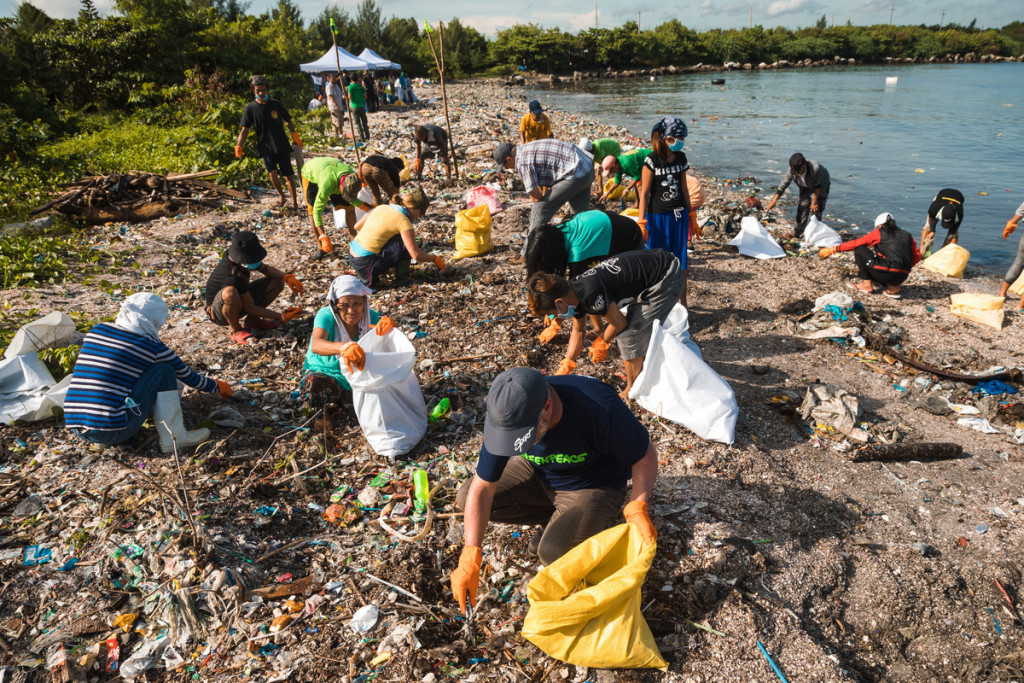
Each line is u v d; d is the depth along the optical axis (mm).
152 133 15625
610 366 5195
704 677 2625
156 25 21312
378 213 6477
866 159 15812
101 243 8273
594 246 5098
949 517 3631
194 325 5867
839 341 5727
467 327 5789
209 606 2955
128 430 3881
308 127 17297
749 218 8391
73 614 2988
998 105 26953
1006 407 4734
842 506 3654
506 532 3393
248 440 4176
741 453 4094
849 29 79125
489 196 9273
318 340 4223
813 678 2637
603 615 2604
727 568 3152
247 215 9656
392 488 3775
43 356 4547
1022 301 6535
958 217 7816
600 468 2949
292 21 42844
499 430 2494
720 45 69312
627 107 28859
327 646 2801
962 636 3039
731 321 6141
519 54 56719
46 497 3578
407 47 51781
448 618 3018
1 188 10094
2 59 18250
